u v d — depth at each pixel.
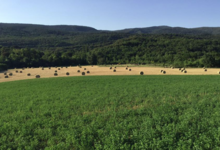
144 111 14.05
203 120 11.36
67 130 11.20
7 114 15.36
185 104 15.71
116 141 9.31
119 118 12.96
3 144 9.91
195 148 8.37
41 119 13.66
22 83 37.72
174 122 11.44
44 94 23.59
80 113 14.82
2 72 71.19
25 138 10.55
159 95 19.70
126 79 36.94
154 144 8.80
